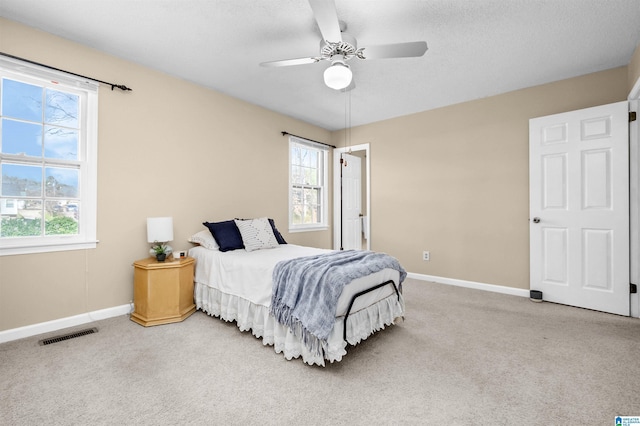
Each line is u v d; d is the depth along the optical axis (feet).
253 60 9.18
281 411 4.82
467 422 4.56
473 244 12.44
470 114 12.45
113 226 8.86
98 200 8.56
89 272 8.41
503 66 9.43
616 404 4.98
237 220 11.00
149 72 9.64
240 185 12.42
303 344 6.26
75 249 8.16
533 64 9.31
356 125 16.25
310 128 15.94
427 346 7.13
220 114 11.68
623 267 9.05
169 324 8.41
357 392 5.33
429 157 13.65
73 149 8.35
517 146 11.34
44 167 7.89
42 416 4.65
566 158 10.02
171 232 9.21
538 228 10.62
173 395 5.20
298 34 7.80
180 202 10.43
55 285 7.84
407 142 14.38
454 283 12.89
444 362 6.37
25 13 6.95
